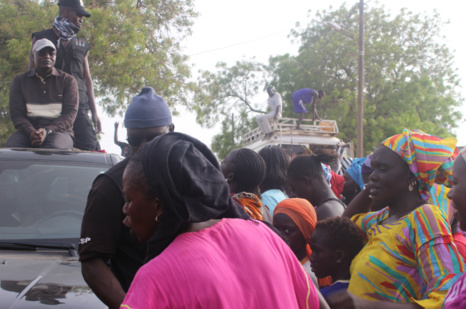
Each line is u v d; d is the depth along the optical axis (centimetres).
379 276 243
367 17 3391
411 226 237
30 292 258
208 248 169
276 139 1538
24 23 2017
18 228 352
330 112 3117
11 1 2102
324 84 3291
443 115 3291
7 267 298
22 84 506
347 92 3100
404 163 262
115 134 449
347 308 203
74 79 530
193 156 178
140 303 157
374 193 266
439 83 3388
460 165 198
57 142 487
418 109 3294
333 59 3262
